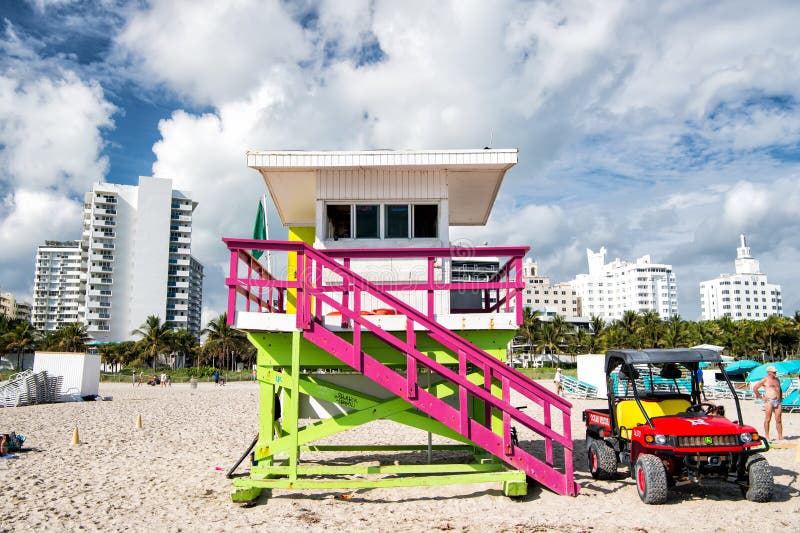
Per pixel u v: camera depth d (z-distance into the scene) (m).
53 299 187.38
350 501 8.48
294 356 8.28
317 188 10.98
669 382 10.20
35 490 9.49
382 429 17.84
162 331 102.94
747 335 107.88
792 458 11.90
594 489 9.12
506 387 8.30
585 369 35.03
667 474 8.48
